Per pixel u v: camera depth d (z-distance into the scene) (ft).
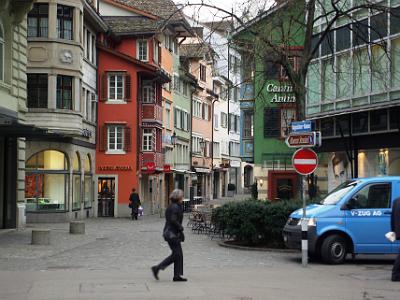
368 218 54.60
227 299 36.11
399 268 43.60
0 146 89.97
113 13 166.61
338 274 47.65
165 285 41.27
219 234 86.12
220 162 261.24
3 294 37.68
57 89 121.49
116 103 149.18
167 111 181.47
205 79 233.14
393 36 84.58
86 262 56.08
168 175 188.65
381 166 92.07
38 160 123.54
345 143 98.53
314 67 103.14
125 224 119.75
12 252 64.64
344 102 96.48
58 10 121.39
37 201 122.21
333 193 57.52
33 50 119.24
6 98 84.99
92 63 143.84
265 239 67.46
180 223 43.29
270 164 128.77
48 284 41.50
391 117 88.02
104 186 149.59
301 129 54.34
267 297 36.91
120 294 37.60
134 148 149.48
